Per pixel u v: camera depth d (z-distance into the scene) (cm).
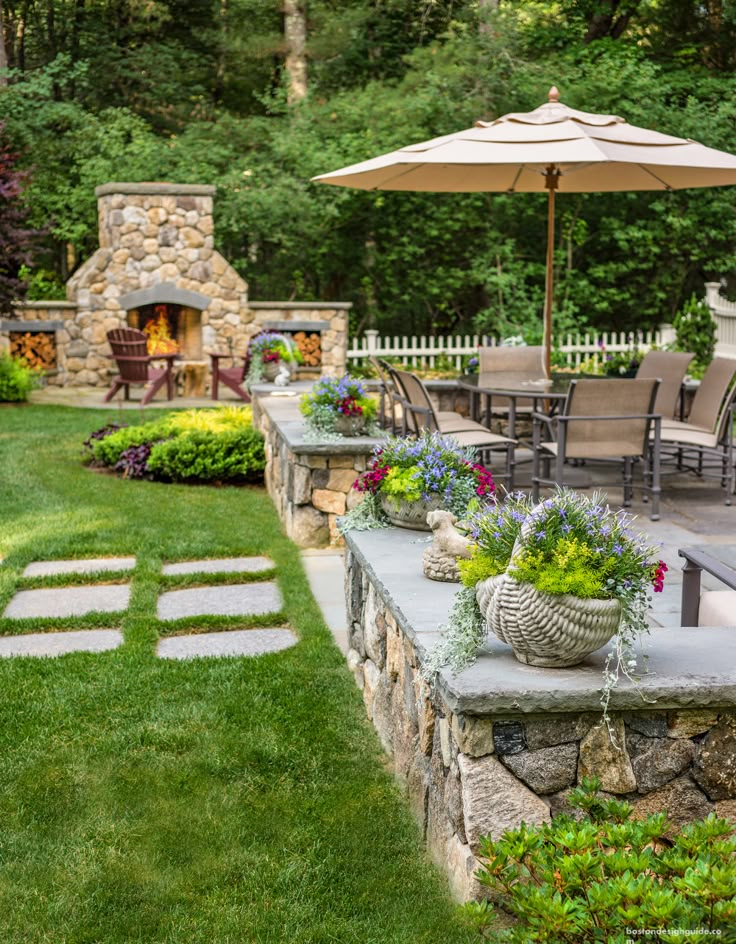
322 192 1692
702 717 275
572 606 270
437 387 970
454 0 2014
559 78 1783
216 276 1567
